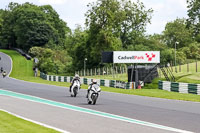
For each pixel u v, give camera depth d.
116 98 67.19
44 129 30.12
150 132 29.81
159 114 42.66
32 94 75.19
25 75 197.38
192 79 118.75
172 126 33.31
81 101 60.06
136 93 80.25
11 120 35.91
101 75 181.12
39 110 46.31
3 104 54.31
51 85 113.38
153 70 122.38
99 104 55.19
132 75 115.50
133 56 116.50
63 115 41.16
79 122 35.50
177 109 48.38
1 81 136.12
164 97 70.69
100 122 35.53
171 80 121.25
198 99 65.62
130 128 31.83
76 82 69.69
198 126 33.38
